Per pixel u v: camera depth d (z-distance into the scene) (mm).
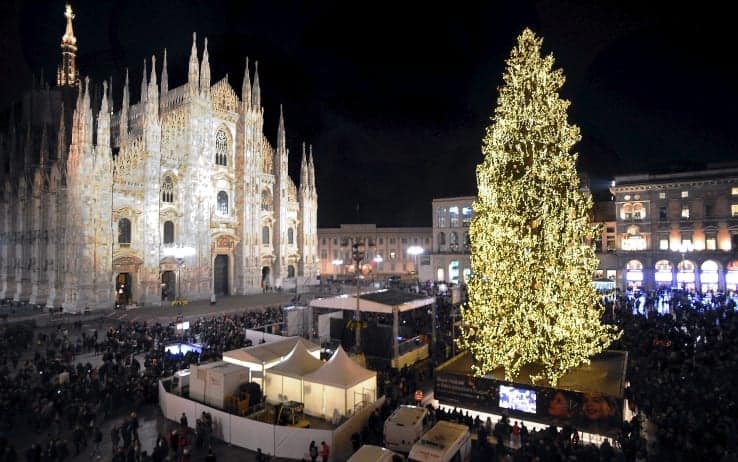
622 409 24734
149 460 22312
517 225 28688
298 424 25906
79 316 60062
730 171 74125
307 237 99750
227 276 84562
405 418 24031
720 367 32219
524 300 28156
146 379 31422
